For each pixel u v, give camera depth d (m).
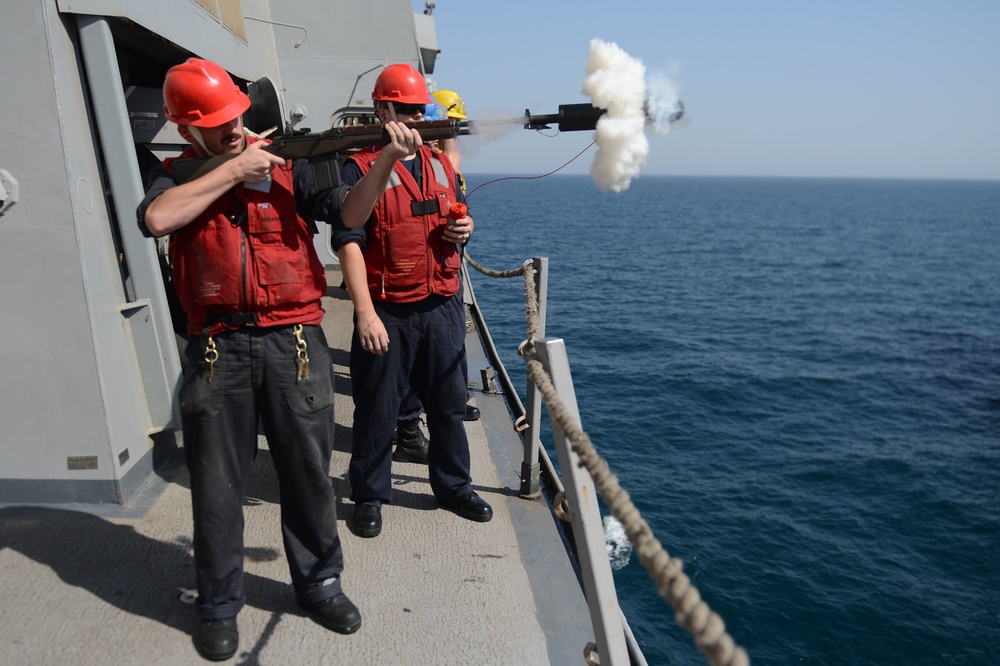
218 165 2.13
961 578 10.21
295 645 2.45
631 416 16.22
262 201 2.20
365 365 3.05
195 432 2.28
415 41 7.56
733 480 13.08
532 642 2.52
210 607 2.37
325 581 2.54
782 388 19.12
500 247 42.09
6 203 2.86
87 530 3.01
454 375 3.20
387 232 2.93
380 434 3.11
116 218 3.32
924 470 13.89
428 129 2.32
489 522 3.33
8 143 2.82
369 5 7.41
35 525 3.03
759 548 10.68
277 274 2.20
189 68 2.11
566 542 3.22
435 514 3.38
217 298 2.18
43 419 3.08
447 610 2.67
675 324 26.34
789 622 9.04
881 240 71.00
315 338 2.35
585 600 2.78
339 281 7.45
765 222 90.44
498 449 4.18
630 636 2.80
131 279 3.34
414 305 3.04
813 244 64.06
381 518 3.22
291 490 2.43
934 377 20.95
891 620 9.16
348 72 7.48
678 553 10.41
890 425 16.67
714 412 16.91
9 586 2.65
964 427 16.73
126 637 2.43
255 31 6.52
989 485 13.31
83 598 2.61
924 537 11.33
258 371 2.25
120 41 3.78
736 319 28.17
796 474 13.53
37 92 2.80
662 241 57.34
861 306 33.03
